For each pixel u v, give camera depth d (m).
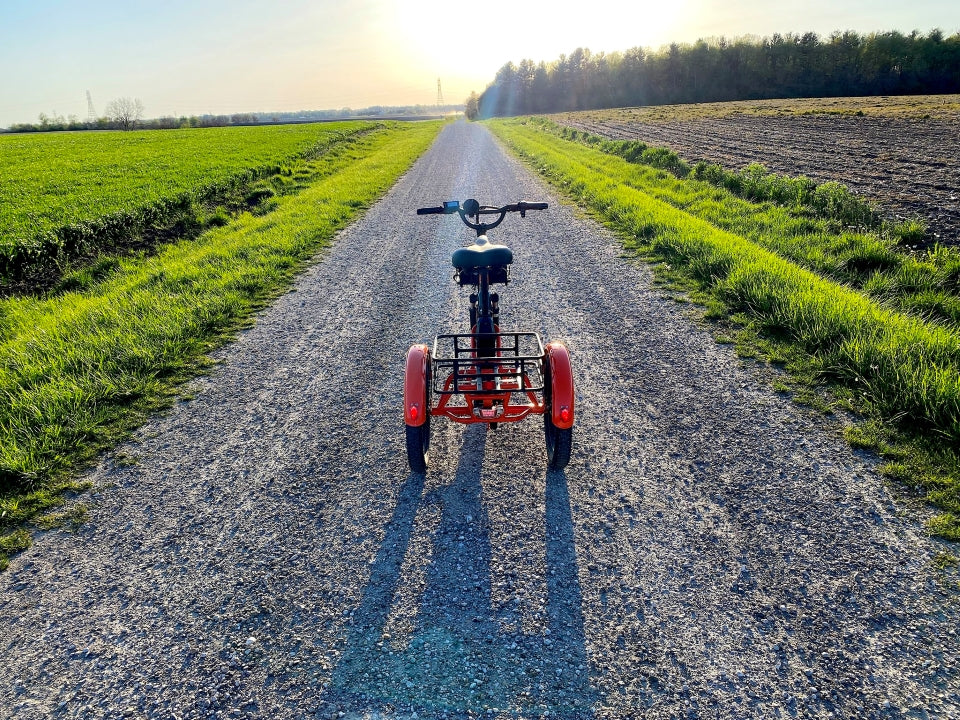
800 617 2.95
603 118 59.25
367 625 3.05
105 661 2.90
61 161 34.12
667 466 4.26
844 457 4.17
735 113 50.47
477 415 4.19
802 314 6.14
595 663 2.78
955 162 17.23
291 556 3.56
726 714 2.50
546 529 3.69
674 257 9.25
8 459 4.34
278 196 19.16
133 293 8.70
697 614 3.02
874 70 90.19
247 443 4.83
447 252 10.98
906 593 3.04
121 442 4.89
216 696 2.70
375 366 6.22
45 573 3.48
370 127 58.94
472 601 3.18
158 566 3.51
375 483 4.23
